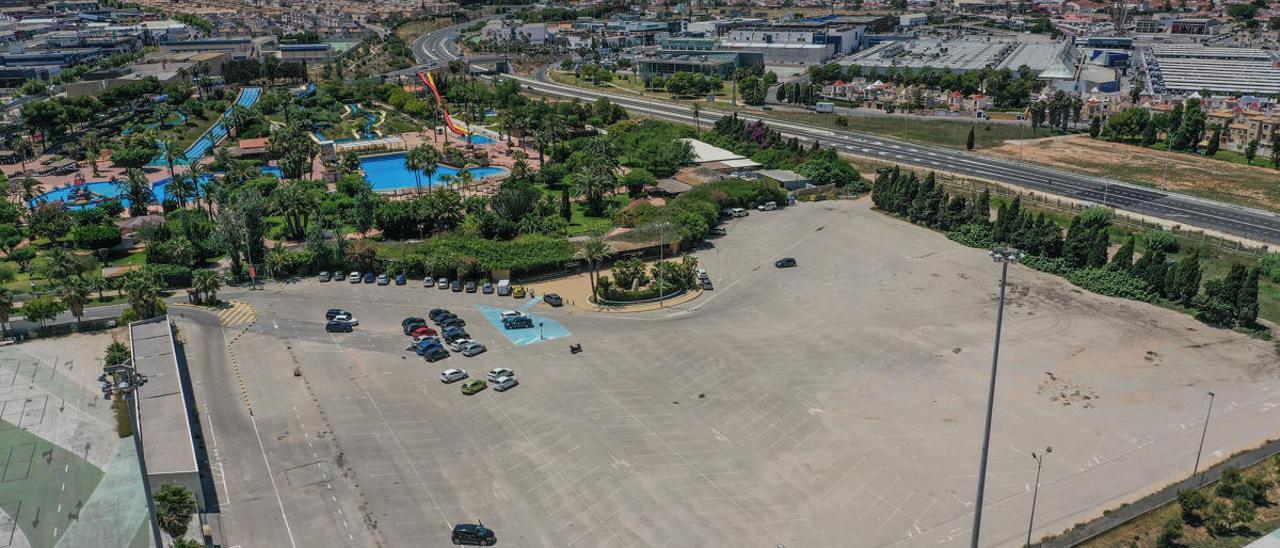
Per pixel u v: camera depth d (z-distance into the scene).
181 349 156.12
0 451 126.44
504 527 106.81
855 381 142.50
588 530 106.19
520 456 121.88
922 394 137.88
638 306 177.38
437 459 121.31
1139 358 149.38
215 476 117.44
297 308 176.00
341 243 196.88
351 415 132.75
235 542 104.00
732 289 187.12
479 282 190.75
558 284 190.62
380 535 105.38
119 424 130.50
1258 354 150.50
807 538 104.31
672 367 148.00
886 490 113.44
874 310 172.62
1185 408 132.62
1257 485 108.31
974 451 121.81
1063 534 101.12
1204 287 169.75
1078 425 128.12
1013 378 142.75
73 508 113.81
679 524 107.06
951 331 161.38
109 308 178.75
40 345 161.75
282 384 142.62
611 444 124.38
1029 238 198.88
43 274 186.62
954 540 103.44
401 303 178.75
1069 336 158.38
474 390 138.88
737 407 134.50
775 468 118.62
